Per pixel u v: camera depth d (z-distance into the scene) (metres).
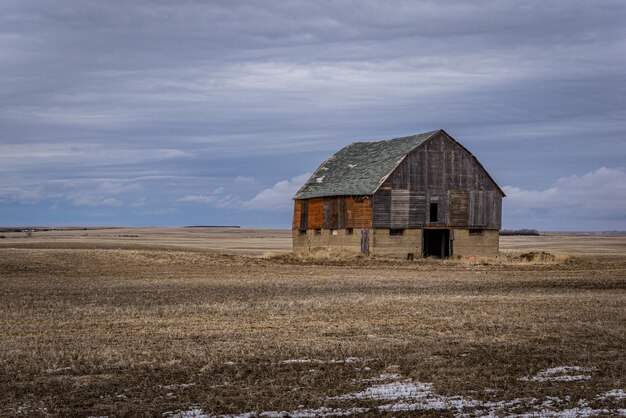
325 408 14.82
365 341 21.33
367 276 45.31
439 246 65.50
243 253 80.62
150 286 38.25
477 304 30.23
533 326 24.12
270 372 17.48
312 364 18.30
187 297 32.84
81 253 54.81
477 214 63.31
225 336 22.08
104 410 14.62
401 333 22.73
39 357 18.89
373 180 61.91
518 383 16.66
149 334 22.42
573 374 17.47
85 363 18.27
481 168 63.50
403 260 58.88
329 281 41.69
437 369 17.89
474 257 60.09
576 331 23.22
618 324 24.73
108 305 29.67
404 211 61.09
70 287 37.47
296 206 71.88
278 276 45.00
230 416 14.34
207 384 16.44
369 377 17.12
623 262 60.31
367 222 60.75
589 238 188.38
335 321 25.23
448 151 62.53
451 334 22.58
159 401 15.20
